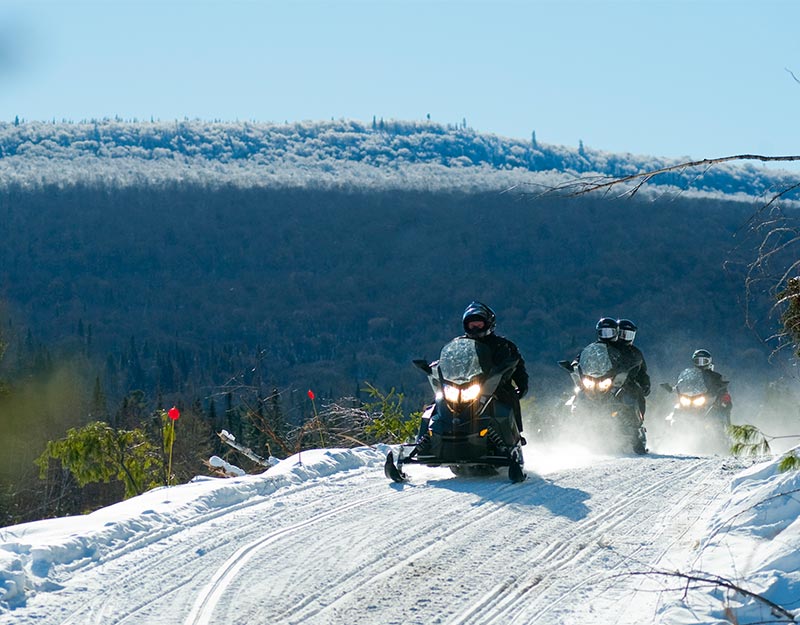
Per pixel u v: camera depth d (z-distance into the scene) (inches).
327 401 1202.6
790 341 490.0
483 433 770.8
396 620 416.8
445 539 560.4
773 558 443.2
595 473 821.9
